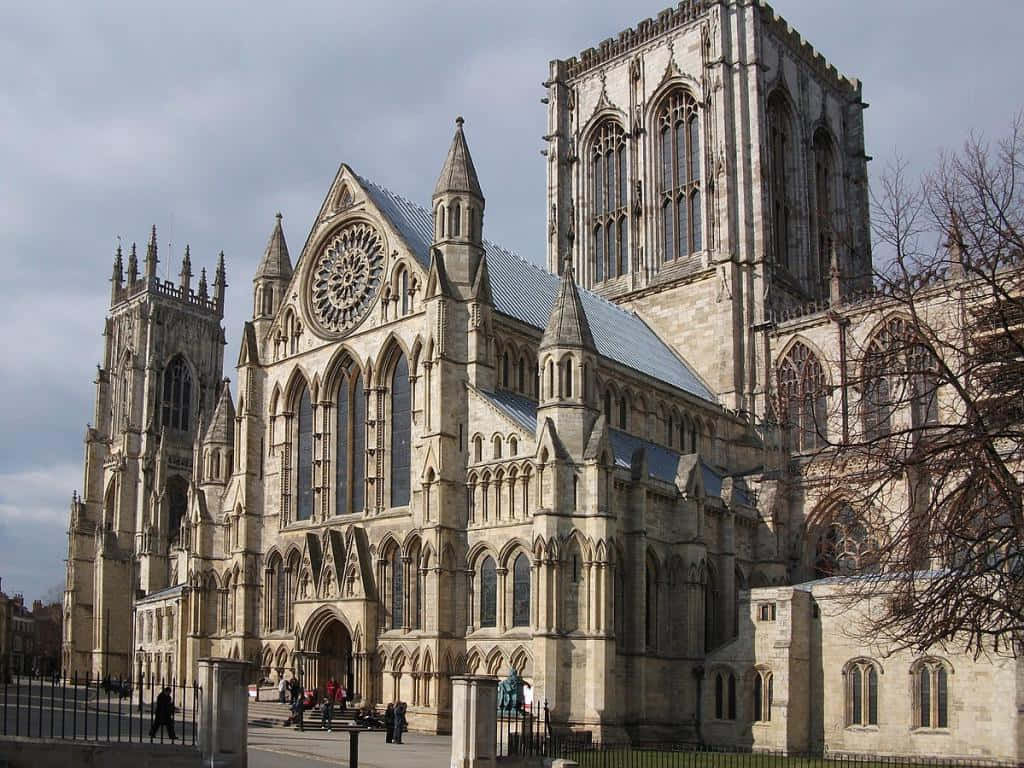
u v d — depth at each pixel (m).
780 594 112.06
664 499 123.19
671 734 118.31
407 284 128.12
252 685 130.62
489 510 116.12
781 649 110.44
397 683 118.75
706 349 172.38
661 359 167.25
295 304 140.88
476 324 121.88
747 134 178.12
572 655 107.62
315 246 139.75
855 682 109.12
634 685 113.81
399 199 142.12
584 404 113.25
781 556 137.88
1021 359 63.09
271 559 136.88
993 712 98.50
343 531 128.50
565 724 106.12
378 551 124.00
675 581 122.50
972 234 60.97
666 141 189.12
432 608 114.94
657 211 186.62
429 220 143.12
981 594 65.31
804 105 194.25
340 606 123.81
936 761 99.25
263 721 111.75
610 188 196.25
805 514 140.62
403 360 127.94
